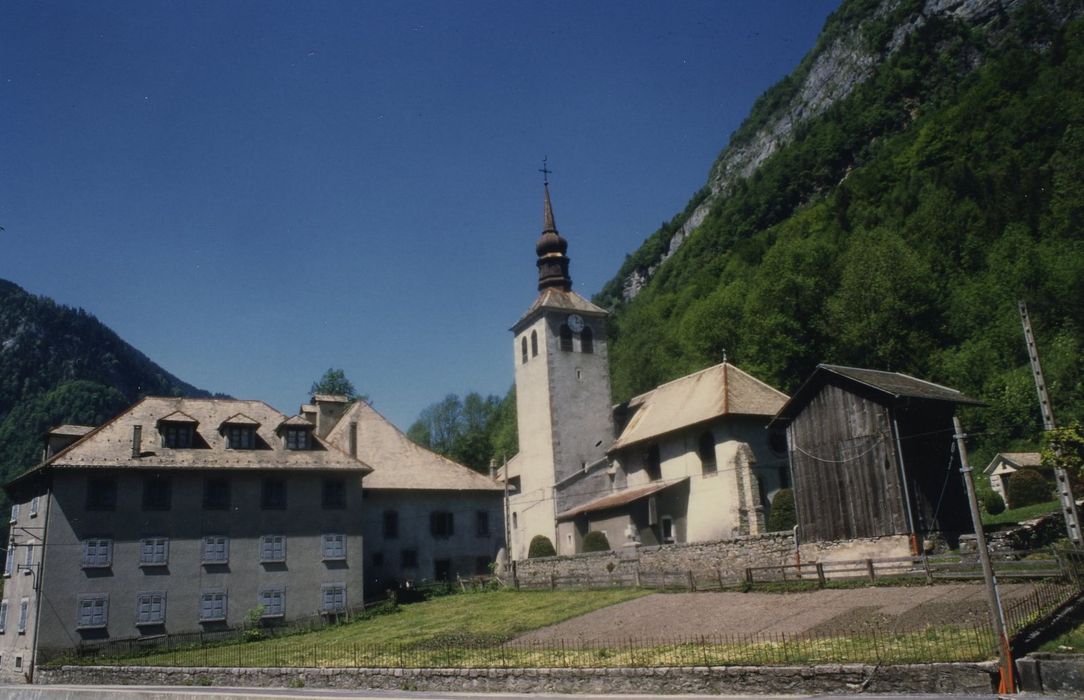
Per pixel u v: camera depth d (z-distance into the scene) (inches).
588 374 2363.4
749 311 2839.6
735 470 1708.9
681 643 956.6
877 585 1087.0
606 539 1920.5
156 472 1726.1
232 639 1675.7
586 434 2301.9
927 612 893.2
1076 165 2960.1
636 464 2085.4
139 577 1676.9
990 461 2310.5
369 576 1966.0
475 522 2119.8
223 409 1958.7
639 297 6186.0
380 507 2027.6
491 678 923.4
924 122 4611.2
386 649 1219.2
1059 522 1139.3
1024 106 3646.7
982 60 5290.4
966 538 1104.2
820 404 1375.5
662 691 803.4
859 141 5300.2
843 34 7815.0
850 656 756.6
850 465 1312.7
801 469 1390.3
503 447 3727.9
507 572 1899.6
